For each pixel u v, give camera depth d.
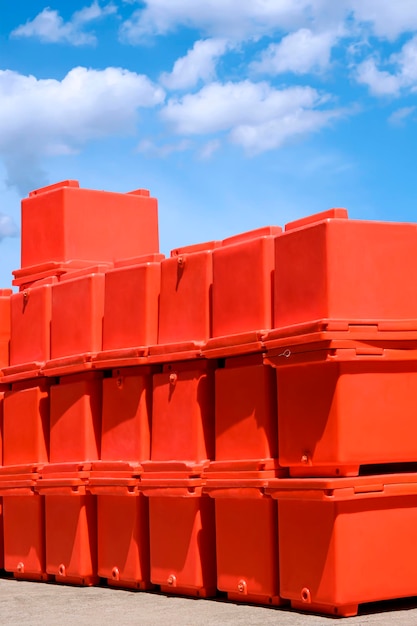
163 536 6.91
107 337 7.42
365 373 5.82
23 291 8.40
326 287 5.75
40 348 8.14
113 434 7.36
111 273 7.42
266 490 6.10
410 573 5.89
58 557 7.79
